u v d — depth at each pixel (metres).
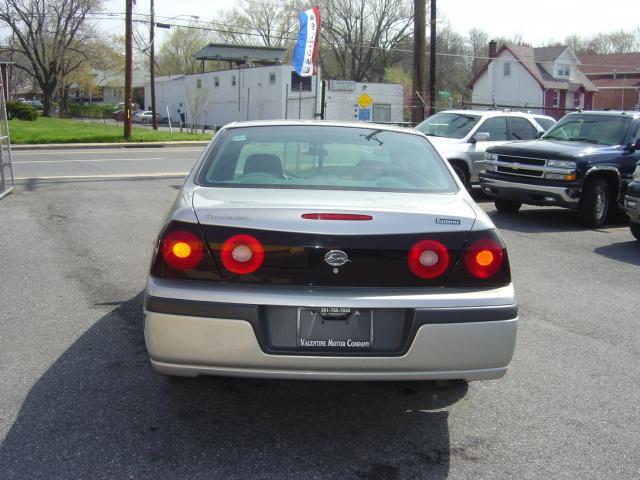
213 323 2.94
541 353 4.58
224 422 3.44
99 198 10.70
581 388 4.01
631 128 10.26
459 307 3.02
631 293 6.15
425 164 4.04
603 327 5.16
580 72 54.28
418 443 3.29
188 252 3.01
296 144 4.10
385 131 4.45
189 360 2.98
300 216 3.02
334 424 3.46
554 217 10.80
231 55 59.22
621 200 9.76
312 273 3.00
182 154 20.61
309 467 3.03
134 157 19.08
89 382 3.85
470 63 75.81
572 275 6.81
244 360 2.96
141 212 9.49
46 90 55.03
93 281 5.95
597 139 10.47
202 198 3.31
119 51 58.59
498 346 3.07
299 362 2.96
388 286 3.04
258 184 3.61
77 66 56.84
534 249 8.10
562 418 3.60
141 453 3.09
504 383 4.06
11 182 11.30
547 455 3.20
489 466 3.09
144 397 3.68
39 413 3.45
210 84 55.94
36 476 2.87
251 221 3.01
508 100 52.09
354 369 2.99
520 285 6.37
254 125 4.38
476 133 12.01
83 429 3.30
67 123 40.31
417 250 3.04
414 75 18.89
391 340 3.03
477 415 3.62
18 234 7.86
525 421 3.56
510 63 51.59
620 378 4.17
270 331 2.99
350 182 3.70
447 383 3.74
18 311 5.09
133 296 5.53
